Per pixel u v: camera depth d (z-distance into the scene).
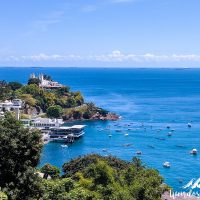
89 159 134.62
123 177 95.88
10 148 57.47
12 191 56.25
